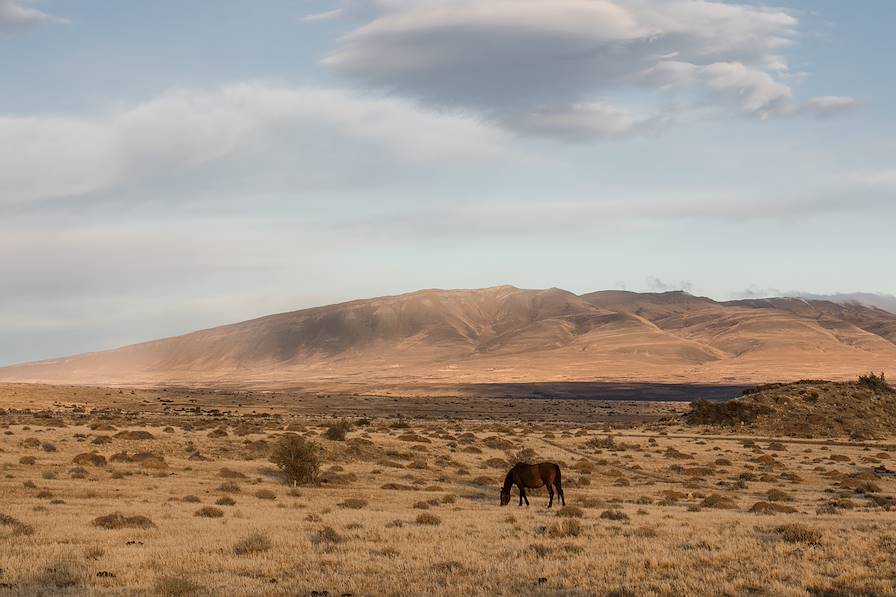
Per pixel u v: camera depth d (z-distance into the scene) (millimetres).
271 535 28516
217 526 31234
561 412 196250
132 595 18766
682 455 83750
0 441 64938
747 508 44969
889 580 20422
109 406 167000
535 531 30922
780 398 126312
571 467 71688
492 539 28531
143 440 69938
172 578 19469
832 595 19531
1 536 27125
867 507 47000
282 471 57062
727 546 25875
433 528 31594
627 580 21047
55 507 36969
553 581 20828
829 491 59312
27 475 50281
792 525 29016
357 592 19453
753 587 20047
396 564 22938
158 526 30922
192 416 135000
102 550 24031
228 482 51688
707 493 56969
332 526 31891
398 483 56906
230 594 18906
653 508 43969
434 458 73812
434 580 20938
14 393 171750
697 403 130375
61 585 19953
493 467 72062
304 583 20281
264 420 125938
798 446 98000
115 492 44656
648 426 128625
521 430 114188
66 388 197125
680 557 23984
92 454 58719
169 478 53219
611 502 48375
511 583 20641
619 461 78625
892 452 92250
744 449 91938
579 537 28984
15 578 20328
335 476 58156
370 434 89188
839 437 111562
